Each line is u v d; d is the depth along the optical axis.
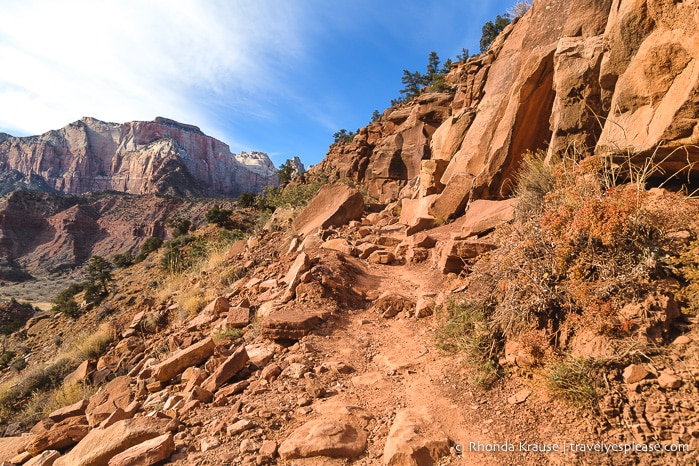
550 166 6.89
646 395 3.01
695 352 3.11
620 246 4.07
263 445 3.66
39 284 112.62
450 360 4.89
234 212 43.88
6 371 18.69
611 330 3.56
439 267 8.57
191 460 3.63
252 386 5.01
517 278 4.57
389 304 7.36
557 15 11.32
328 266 8.95
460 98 23.05
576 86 7.82
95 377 9.59
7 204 161.75
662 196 4.89
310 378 5.03
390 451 3.31
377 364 5.39
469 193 12.31
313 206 16.44
